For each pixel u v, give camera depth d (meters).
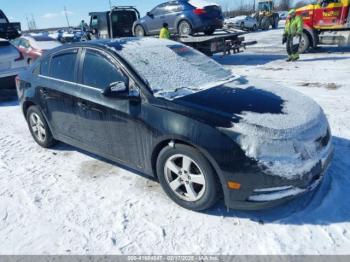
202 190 2.98
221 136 2.73
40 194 3.60
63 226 3.04
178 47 4.28
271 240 2.72
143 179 3.79
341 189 3.33
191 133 2.83
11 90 9.05
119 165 4.17
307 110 3.12
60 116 4.26
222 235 2.81
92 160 4.39
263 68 10.66
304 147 2.75
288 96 3.41
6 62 8.34
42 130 4.82
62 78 4.18
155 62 3.68
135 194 3.49
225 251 2.63
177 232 2.88
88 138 3.98
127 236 2.86
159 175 3.27
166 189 3.27
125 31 16.75
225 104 3.05
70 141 4.34
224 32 13.45
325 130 3.09
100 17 16.66
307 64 10.86
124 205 3.31
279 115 2.91
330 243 2.65
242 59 13.33
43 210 3.30
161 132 3.03
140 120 3.21
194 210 3.13
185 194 3.17
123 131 3.45
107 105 3.50
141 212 3.18
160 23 13.62
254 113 2.91
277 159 2.64
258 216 3.03
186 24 12.63
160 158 3.17
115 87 3.23
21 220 3.16
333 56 12.31
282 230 2.83
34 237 2.91
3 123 6.41
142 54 3.74
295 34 11.51
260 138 2.66
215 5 12.78
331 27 12.56
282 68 10.41
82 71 3.88
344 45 12.65
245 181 2.70
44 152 4.78
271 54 14.34
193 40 11.54
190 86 3.52
